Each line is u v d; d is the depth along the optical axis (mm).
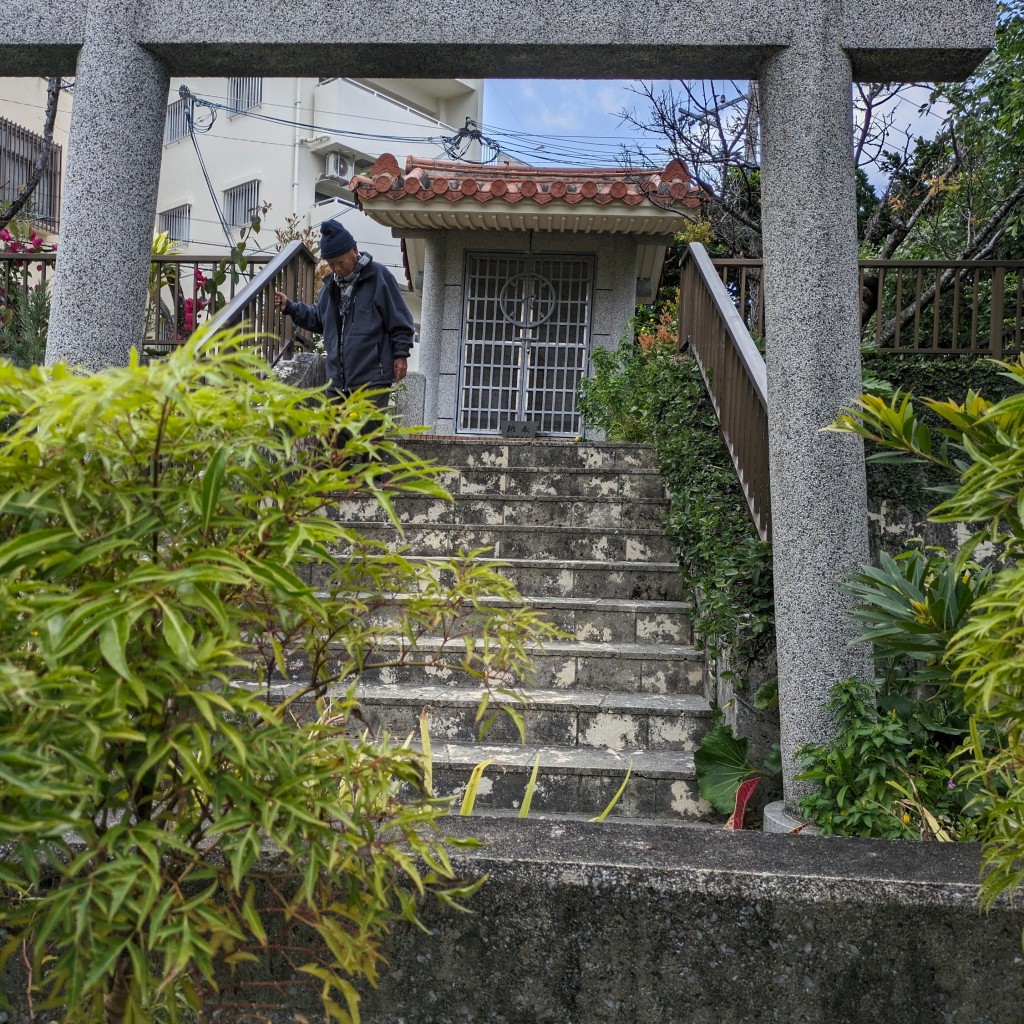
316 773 1204
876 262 5598
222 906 1443
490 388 9383
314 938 1699
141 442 1159
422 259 10242
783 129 3141
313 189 19609
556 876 1743
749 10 3133
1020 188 7348
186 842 1275
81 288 3270
